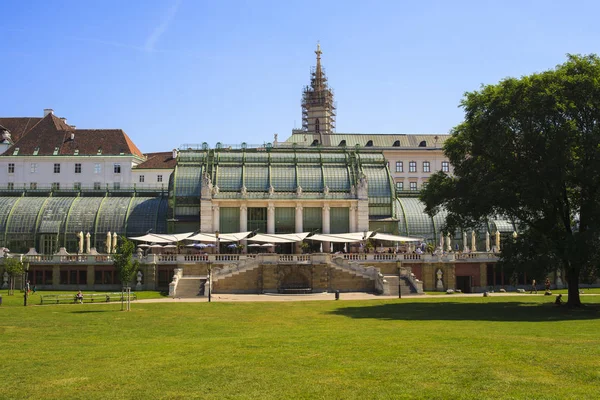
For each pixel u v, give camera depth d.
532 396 23.39
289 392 24.59
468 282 89.69
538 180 57.56
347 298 72.94
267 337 38.72
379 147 163.00
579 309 57.25
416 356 30.38
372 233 92.94
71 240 102.00
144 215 104.06
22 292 81.12
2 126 148.38
